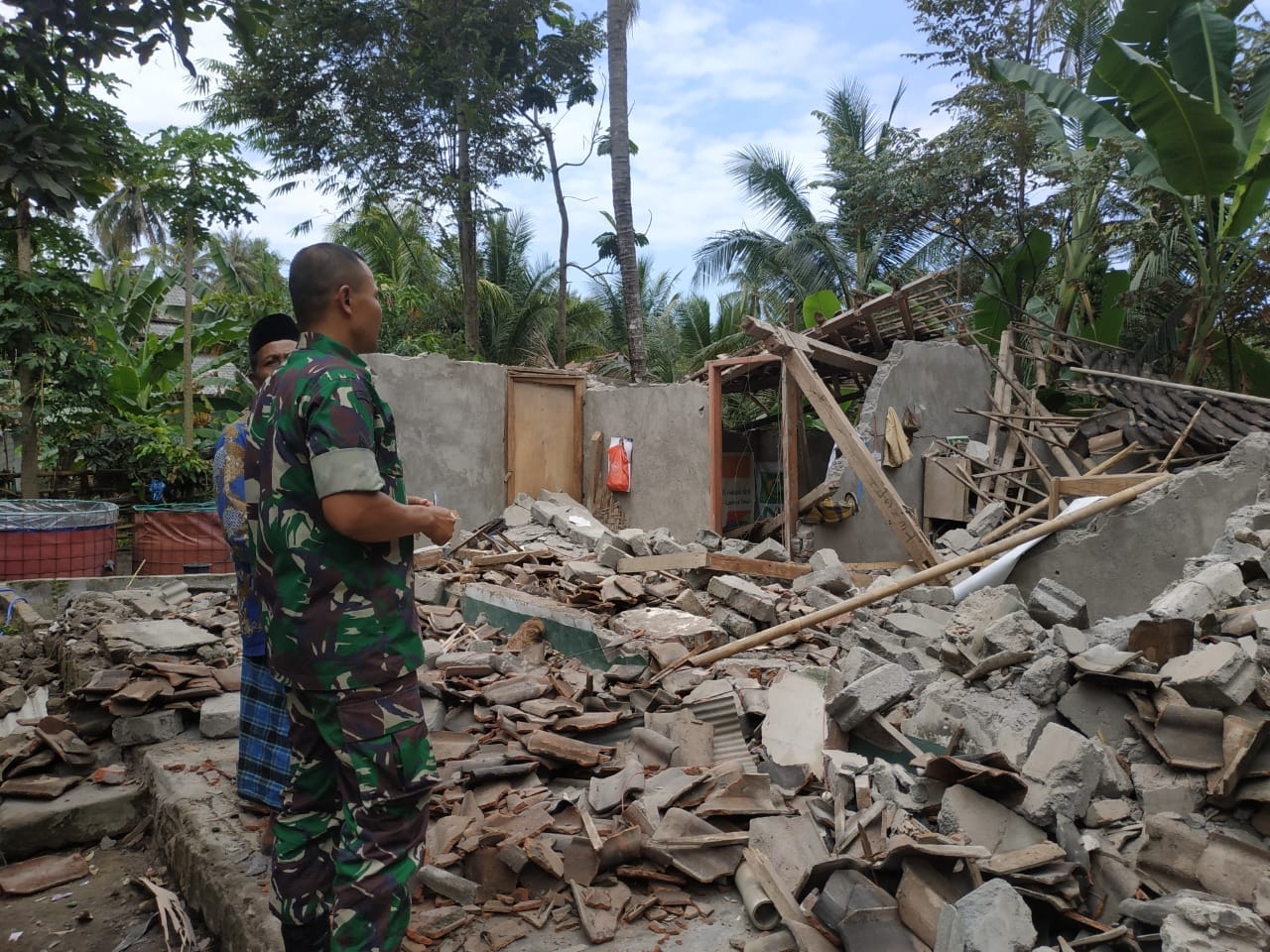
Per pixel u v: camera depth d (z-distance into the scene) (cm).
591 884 284
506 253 2483
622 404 1066
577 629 500
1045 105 1255
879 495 795
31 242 974
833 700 362
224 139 1327
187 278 1346
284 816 237
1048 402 1290
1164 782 290
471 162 1692
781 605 607
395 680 216
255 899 292
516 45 1605
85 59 523
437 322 2194
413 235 2200
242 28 547
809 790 340
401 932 212
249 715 317
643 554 754
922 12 1438
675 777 337
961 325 1144
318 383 211
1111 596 617
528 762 357
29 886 352
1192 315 1134
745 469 1323
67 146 810
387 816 213
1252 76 1023
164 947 313
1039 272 1376
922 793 303
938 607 629
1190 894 240
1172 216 1239
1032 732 322
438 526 221
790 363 878
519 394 1042
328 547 212
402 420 954
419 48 1566
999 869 255
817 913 250
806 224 1997
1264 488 582
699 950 253
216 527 1018
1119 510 615
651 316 2733
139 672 462
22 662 605
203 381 1625
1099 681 326
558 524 925
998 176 1387
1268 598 393
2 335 927
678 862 285
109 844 392
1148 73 871
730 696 410
